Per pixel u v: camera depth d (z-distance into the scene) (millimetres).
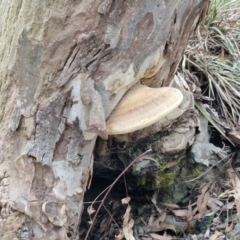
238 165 1159
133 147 984
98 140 923
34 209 771
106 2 708
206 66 1334
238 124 1247
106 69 757
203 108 1178
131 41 750
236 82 1339
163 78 917
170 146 992
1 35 799
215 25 1557
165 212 1039
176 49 867
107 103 787
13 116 780
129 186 1061
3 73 790
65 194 789
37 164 773
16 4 748
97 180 1091
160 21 766
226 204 1053
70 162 787
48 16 717
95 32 726
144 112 794
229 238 948
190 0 806
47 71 746
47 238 783
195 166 1073
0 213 776
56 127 768
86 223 1024
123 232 941
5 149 792
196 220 1023
